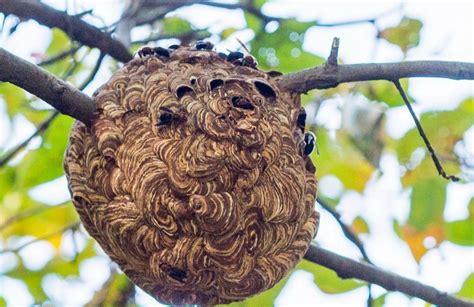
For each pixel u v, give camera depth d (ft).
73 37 21.85
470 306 21.12
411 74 17.97
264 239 16.97
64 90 16.76
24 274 27.07
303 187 17.47
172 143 16.88
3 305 26.55
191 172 16.55
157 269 16.85
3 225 26.66
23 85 16.49
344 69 17.90
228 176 16.69
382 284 21.04
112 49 22.08
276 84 18.03
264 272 17.20
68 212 27.96
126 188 16.87
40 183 26.32
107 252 17.70
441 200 25.63
